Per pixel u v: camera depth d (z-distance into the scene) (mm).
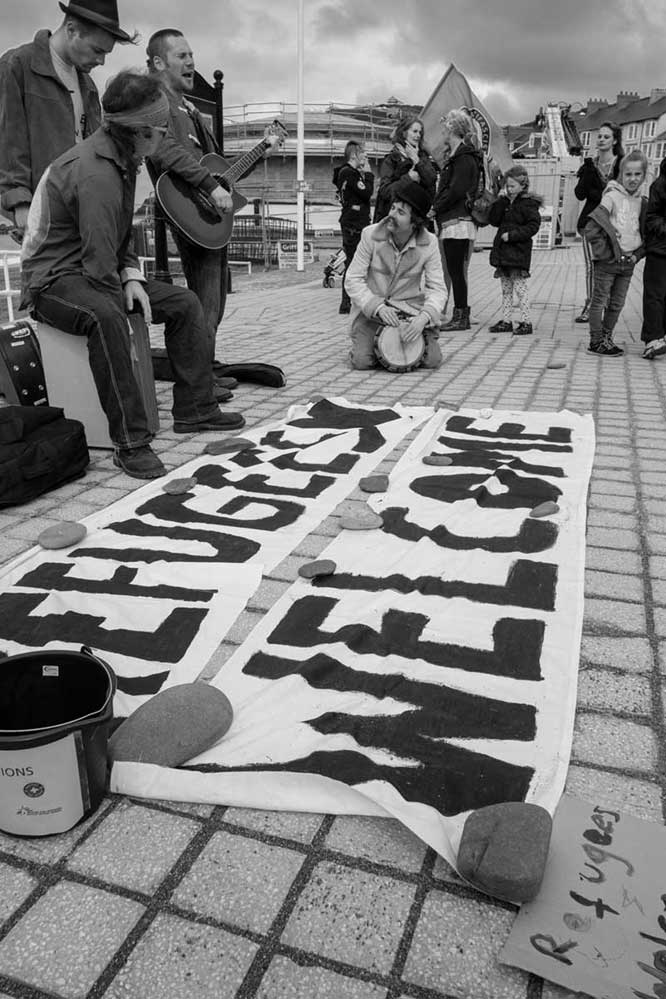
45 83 4496
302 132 15961
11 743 1678
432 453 4461
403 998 1455
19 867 1740
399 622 2674
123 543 3303
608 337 7422
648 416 5266
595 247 7035
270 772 1949
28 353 4586
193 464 4281
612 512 3652
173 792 1912
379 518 3490
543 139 26938
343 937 1575
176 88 5402
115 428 4164
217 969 1512
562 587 2914
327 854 1771
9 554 3238
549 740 2094
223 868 1734
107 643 2572
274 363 7066
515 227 8219
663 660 2502
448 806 1870
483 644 2549
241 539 3352
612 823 1799
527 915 1583
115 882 1702
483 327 9133
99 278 3984
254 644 2547
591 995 1434
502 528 3418
